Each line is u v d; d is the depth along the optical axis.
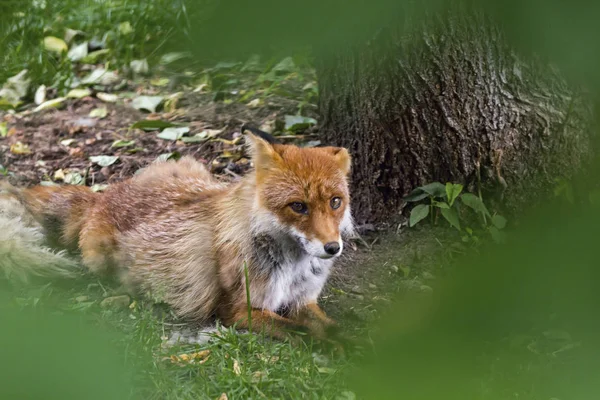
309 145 12.66
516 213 10.16
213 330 9.12
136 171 12.86
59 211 11.10
